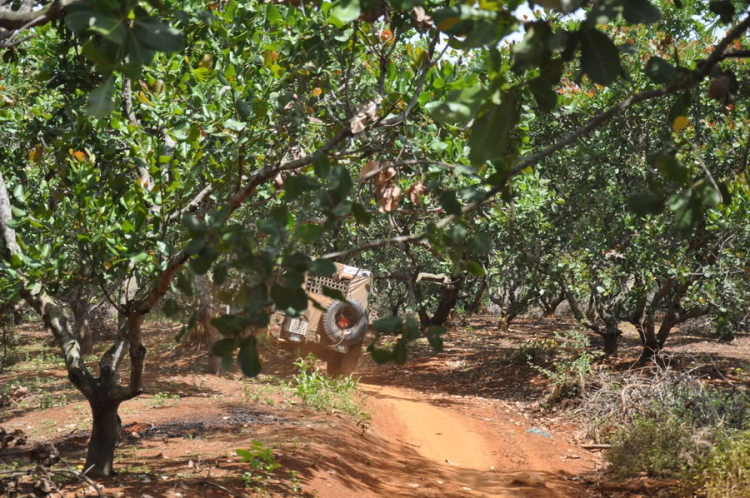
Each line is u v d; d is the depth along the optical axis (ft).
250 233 9.82
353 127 18.53
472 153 8.28
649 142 53.01
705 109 43.73
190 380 54.19
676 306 60.34
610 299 64.13
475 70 21.08
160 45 8.24
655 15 7.84
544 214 56.75
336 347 56.34
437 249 10.34
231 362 9.86
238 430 34.04
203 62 23.67
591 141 53.72
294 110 21.03
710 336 87.71
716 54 9.52
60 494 19.27
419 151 20.38
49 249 19.22
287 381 56.18
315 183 10.36
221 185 21.59
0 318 22.44
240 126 19.98
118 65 8.27
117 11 8.03
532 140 55.11
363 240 58.13
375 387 63.36
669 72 9.82
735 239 43.75
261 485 22.89
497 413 52.80
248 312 9.61
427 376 73.00
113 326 107.86
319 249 53.36
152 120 23.09
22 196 20.47
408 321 10.55
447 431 43.68
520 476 31.09
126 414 39.01
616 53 8.38
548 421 48.26
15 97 35.42
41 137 25.66
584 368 51.80
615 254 53.01
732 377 53.67
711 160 39.86
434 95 21.33
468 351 86.43
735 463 26.53
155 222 19.69
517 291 103.96
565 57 8.45
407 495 26.76
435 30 17.87
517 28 7.85
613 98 52.03
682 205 9.63
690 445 31.24
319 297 55.88
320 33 21.59
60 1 12.22
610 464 34.06
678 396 39.55
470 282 99.60
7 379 65.72
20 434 25.38
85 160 20.62
